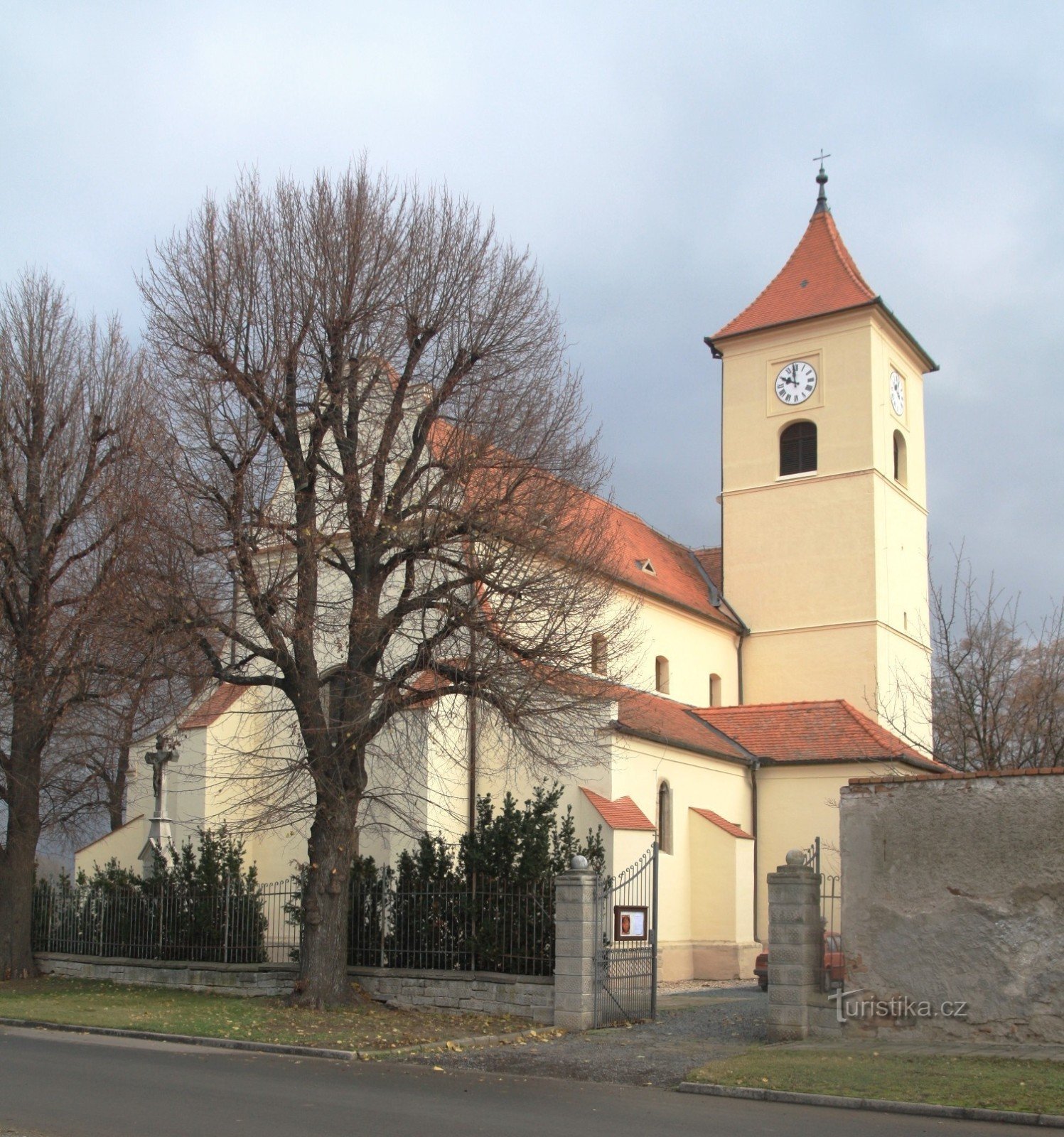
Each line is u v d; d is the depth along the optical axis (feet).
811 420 142.92
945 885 54.85
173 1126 35.70
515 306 75.41
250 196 74.84
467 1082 47.70
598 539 76.64
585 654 72.54
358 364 72.08
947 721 93.61
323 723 71.67
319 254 72.13
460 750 92.79
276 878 98.68
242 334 71.15
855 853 57.31
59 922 92.17
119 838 109.19
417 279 73.56
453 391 73.36
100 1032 61.62
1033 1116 39.55
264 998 73.97
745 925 104.83
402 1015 67.51
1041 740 91.09
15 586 86.89
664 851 102.83
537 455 72.69
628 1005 68.08
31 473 89.04
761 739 118.83
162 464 71.41
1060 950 51.78
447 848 79.82
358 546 71.72
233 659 75.51
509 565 70.44
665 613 126.62
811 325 143.84
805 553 140.56
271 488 73.20
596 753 94.22
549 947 67.56
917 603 146.92
